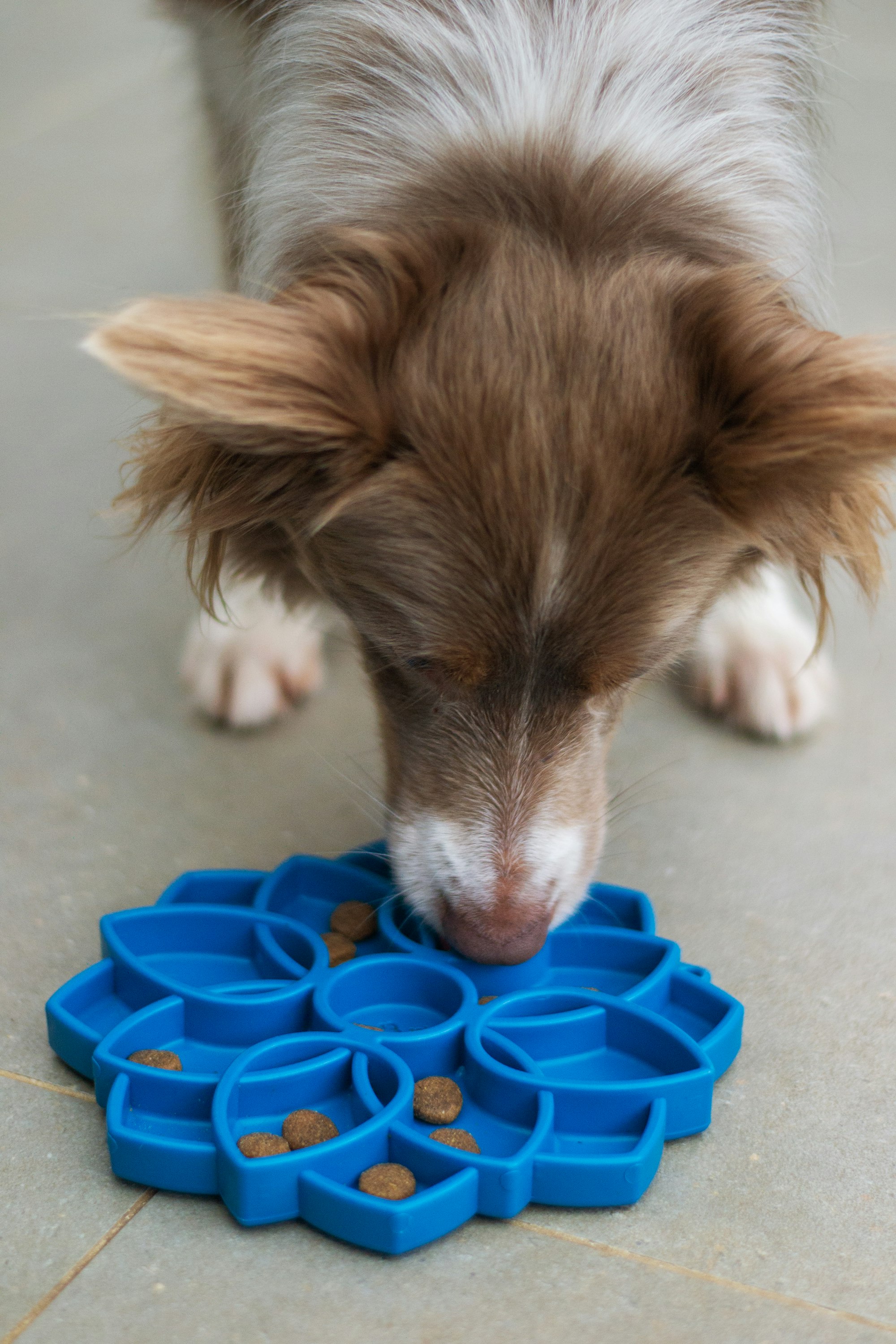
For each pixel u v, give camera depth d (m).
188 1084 0.81
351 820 1.02
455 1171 0.79
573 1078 0.84
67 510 1.30
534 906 0.90
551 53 0.97
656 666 0.96
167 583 1.21
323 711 1.11
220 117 1.14
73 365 1.62
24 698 1.10
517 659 0.92
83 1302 0.77
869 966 0.93
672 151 0.96
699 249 0.94
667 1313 0.78
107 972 0.87
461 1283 0.78
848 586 1.25
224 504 0.95
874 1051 0.88
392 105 0.98
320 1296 0.78
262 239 1.02
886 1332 0.77
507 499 0.89
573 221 0.92
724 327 0.89
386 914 0.92
